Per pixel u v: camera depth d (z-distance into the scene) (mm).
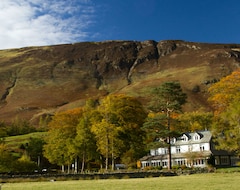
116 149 69125
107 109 71062
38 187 31422
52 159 79812
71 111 86125
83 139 71188
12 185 35344
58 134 78062
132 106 73062
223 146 62656
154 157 104938
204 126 122125
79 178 47906
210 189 25797
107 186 30875
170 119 71562
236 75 81500
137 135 72250
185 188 27016
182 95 73375
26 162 79625
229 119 61656
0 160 75188
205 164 88812
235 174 50531
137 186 30047
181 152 99938
